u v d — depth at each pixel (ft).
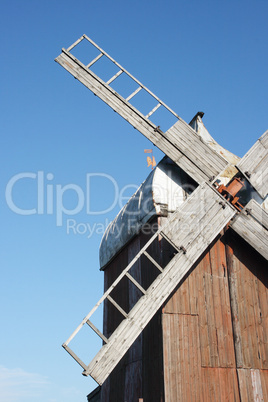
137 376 47.44
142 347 47.37
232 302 46.98
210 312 45.85
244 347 45.85
